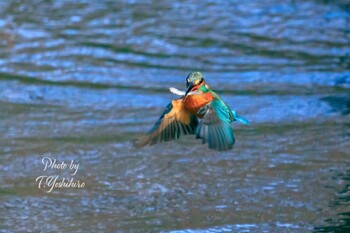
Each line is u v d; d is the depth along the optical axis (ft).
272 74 48.98
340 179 34.68
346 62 50.96
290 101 44.50
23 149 37.83
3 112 42.55
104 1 63.87
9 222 30.81
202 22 59.31
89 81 47.47
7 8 60.90
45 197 33.12
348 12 61.21
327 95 45.39
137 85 47.03
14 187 33.94
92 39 54.70
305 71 49.34
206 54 52.54
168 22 59.00
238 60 51.49
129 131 40.32
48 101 44.42
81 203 32.65
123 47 53.42
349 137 39.37
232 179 34.86
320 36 56.49
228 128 18.44
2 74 48.21
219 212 31.71
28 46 53.11
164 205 32.42
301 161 36.70
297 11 61.77
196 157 37.27
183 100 19.22
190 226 30.53
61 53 51.98
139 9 62.13
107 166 36.17
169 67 50.11
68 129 40.45
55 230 30.22
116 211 31.94
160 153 37.73
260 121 41.81
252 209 31.96
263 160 36.86
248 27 58.39
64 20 58.75
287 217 31.27
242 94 45.65
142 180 34.78
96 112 42.96
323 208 32.01
